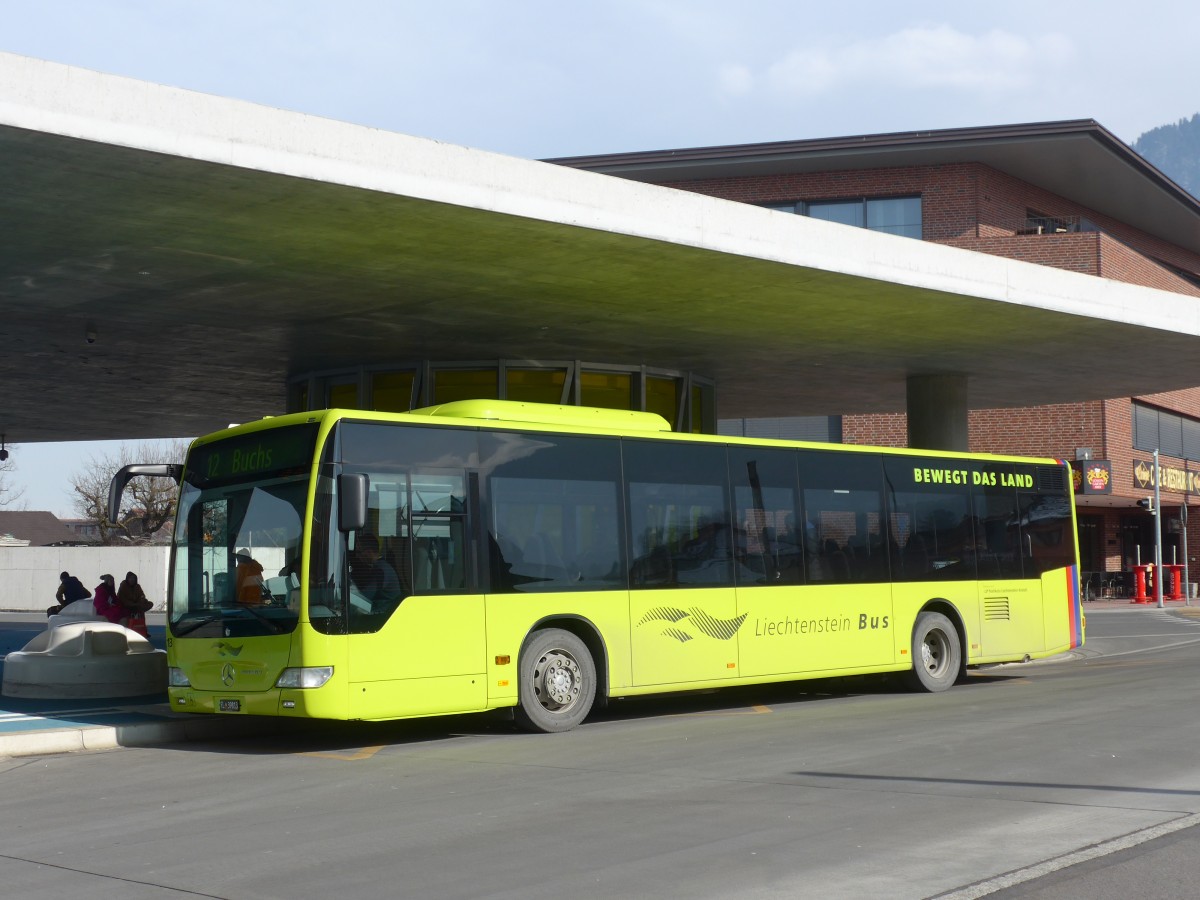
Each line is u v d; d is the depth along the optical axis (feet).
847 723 45.50
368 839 26.73
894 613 57.77
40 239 48.19
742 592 52.16
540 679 45.91
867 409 99.30
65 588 89.92
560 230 47.80
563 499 47.44
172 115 38.88
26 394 86.99
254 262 51.98
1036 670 72.33
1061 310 62.75
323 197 43.39
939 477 60.95
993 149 137.39
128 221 45.98
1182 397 168.04
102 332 65.92
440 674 43.09
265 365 76.07
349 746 43.14
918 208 142.10
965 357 75.20
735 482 52.95
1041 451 146.92
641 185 48.85
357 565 41.75
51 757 41.57
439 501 44.06
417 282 55.67
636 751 39.42
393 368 74.95
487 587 44.68
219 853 25.75
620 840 25.98
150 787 34.86
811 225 53.83
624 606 48.37
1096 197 158.30
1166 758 35.37
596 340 69.36
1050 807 28.58
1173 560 180.04
